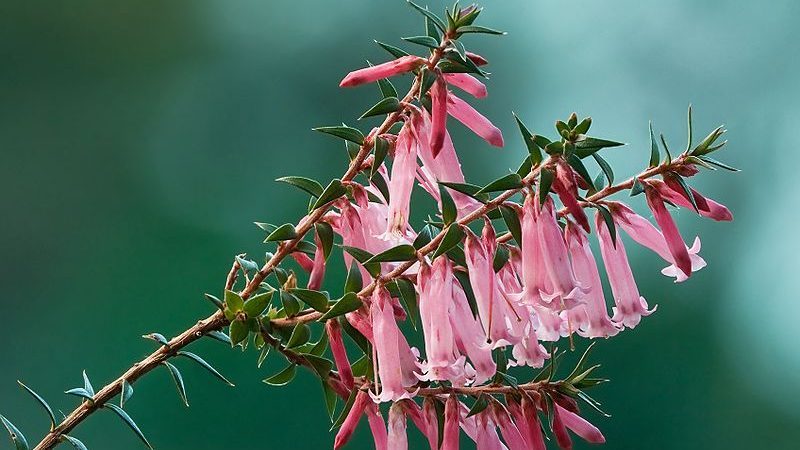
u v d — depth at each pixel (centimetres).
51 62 1767
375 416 372
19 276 1534
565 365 1282
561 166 331
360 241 378
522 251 346
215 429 1223
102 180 1664
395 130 390
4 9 1770
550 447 964
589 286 373
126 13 1827
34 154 1694
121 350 1442
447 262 353
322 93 1853
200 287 1493
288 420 1220
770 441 1450
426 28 345
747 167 1739
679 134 1836
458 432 361
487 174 1588
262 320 375
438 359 349
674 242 356
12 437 367
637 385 1350
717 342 1477
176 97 1791
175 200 1655
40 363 1448
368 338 361
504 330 352
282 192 1678
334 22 1897
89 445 1246
